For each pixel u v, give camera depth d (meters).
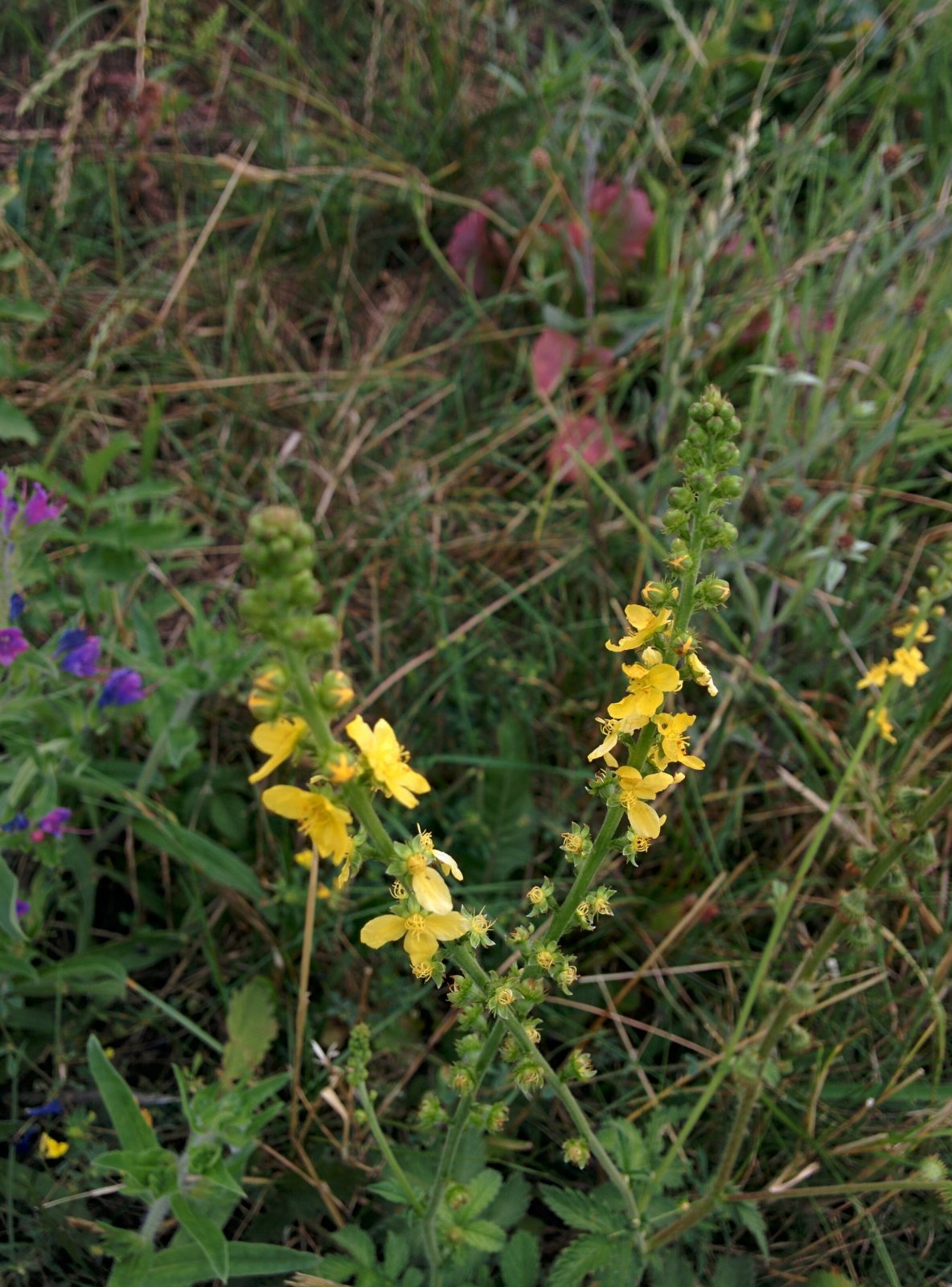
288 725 0.10
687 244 0.29
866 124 0.33
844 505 0.25
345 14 0.34
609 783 0.11
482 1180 0.16
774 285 0.26
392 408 0.29
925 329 0.26
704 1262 0.18
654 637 0.11
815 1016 0.20
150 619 0.21
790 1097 0.19
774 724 0.24
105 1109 0.19
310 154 0.32
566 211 0.29
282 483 0.26
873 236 0.27
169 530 0.23
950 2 0.30
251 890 0.20
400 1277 0.17
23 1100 0.19
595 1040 0.20
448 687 0.24
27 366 0.26
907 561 0.26
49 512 0.18
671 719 0.11
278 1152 0.19
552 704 0.24
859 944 0.14
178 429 0.28
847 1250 0.18
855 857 0.15
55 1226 0.17
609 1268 0.16
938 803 0.14
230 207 0.31
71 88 0.31
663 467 0.25
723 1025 0.20
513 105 0.31
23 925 0.19
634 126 0.31
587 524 0.26
